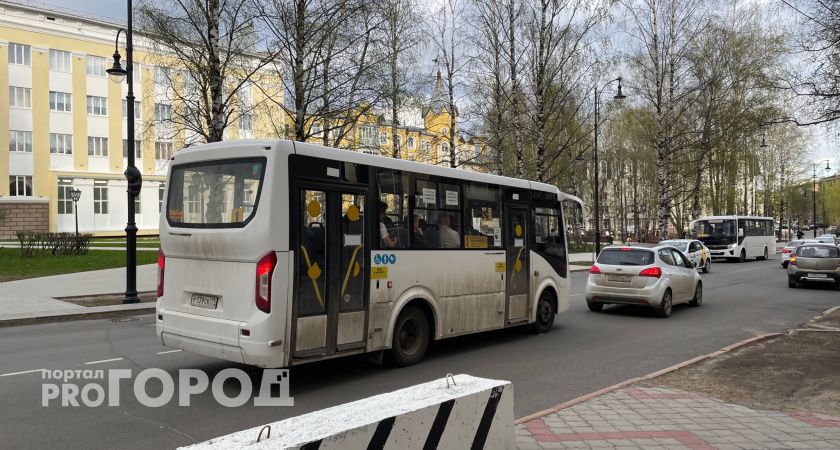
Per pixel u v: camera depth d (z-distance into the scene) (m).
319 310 6.96
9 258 25.78
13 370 7.80
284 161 6.69
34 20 50.94
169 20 16.86
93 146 54.12
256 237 6.51
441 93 28.66
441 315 8.83
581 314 13.97
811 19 10.38
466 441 3.77
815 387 6.82
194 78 17.45
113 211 54.88
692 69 31.88
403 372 7.97
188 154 7.39
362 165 7.63
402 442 3.36
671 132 34.53
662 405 5.98
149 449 4.93
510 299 10.32
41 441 5.10
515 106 26.25
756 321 12.88
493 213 10.07
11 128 50.25
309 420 3.27
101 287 18.09
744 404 6.09
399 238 8.16
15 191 50.50
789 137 55.59
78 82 53.12
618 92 29.94
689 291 14.80
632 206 70.19
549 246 11.55
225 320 6.70
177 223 7.36
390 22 18.78
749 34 31.19
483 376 7.76
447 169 9.09
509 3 25.67
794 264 20.34
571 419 5.48
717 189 51.56
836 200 97.62
